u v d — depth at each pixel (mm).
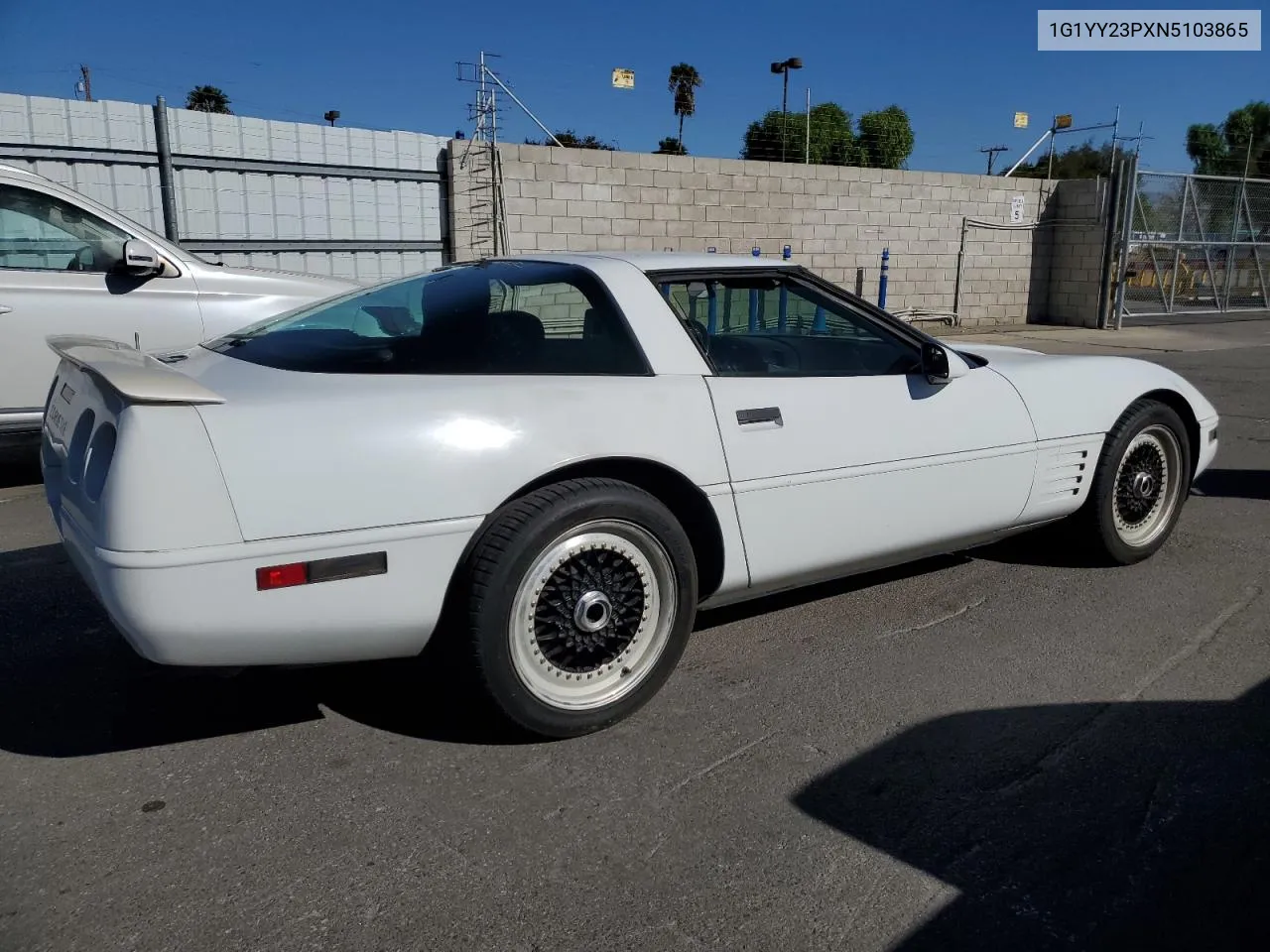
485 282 3314
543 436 2838
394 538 2635
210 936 2143
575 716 2949
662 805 2652
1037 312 18906
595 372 3072
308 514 2541
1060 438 4086
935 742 2986
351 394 2691
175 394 2467
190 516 2424
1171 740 2998
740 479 3201
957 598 4164
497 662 2777
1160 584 4344
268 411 2562
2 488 6180
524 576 2779
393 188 12789
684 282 3344
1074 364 4324
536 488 2871
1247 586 4324
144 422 2426
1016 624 3893
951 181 17234
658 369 3156
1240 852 2455
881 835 2525
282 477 2520
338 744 2977
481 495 2730
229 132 11500
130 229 6051
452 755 2912
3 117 10258
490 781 2766
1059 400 4109
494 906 2246
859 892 2301
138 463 2400
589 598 2924
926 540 3756
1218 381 10883
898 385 3645
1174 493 4641
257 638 2543
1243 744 2977
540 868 2387
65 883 2318
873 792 2719
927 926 2188
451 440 2715
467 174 13148
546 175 13688
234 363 2992
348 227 12547
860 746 2965
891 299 17109
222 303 6145
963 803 2666
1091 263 17875
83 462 2699
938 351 3648
